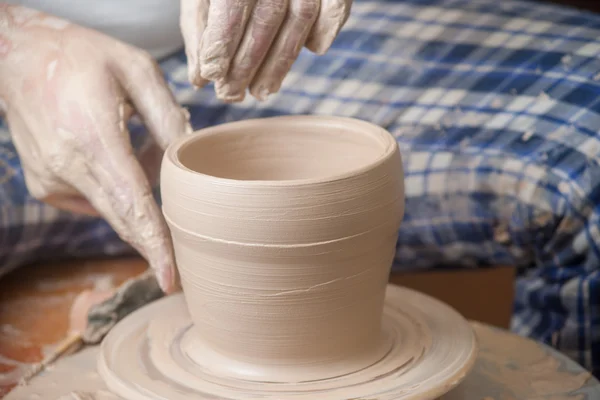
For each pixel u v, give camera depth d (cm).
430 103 145
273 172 94
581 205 123
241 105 151
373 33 156
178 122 111
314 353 81
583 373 95
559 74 140
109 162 106
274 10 83
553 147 130
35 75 114
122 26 146
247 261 75
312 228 73
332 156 93
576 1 215
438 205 141
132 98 112
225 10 82
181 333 94
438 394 77
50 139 110
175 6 149
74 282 146
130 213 103
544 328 132
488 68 146
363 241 76
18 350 117
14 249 147
